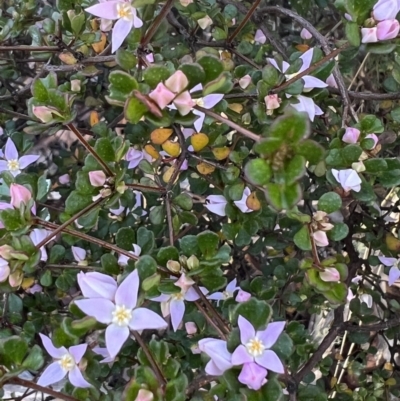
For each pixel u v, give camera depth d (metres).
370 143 0.11
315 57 0.11
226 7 0.14
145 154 0.14
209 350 0.09
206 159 0.13
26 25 0.15
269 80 0.11
